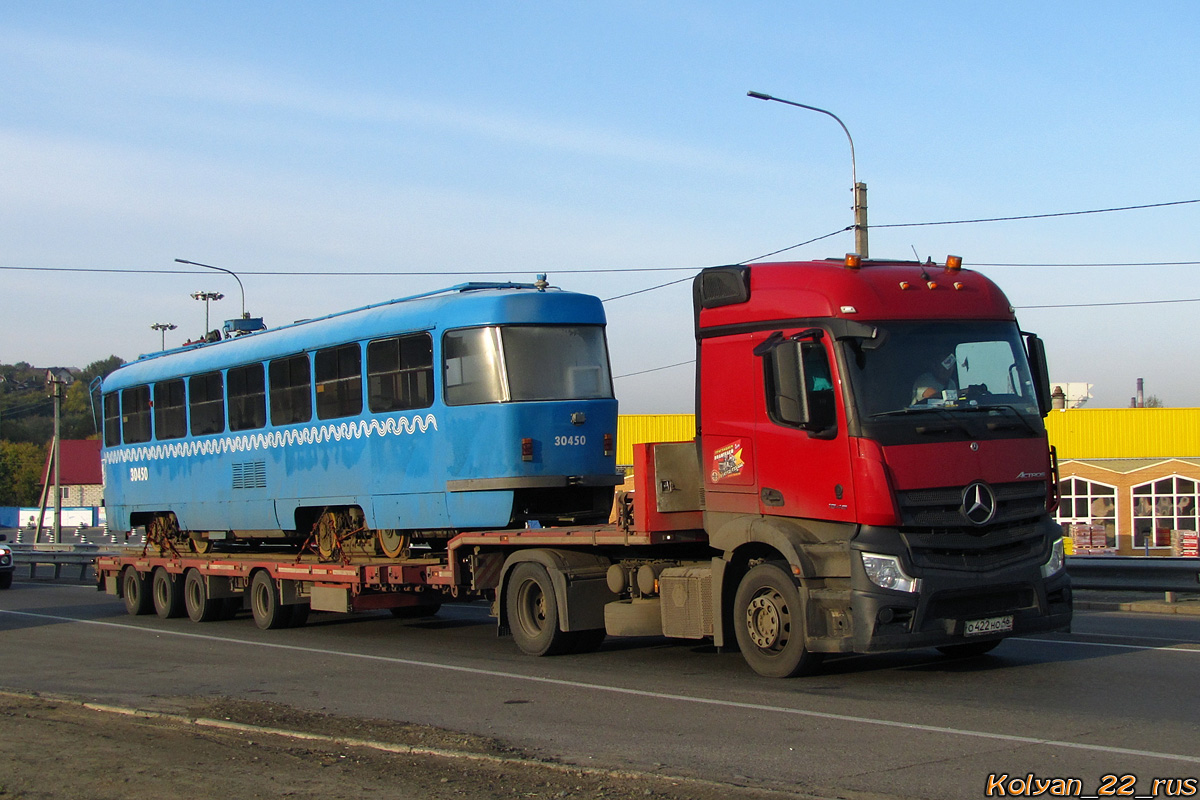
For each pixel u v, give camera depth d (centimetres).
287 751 809
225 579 1944
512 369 1420
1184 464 4266
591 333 1494
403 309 1550
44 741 863
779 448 1070
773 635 1070
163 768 767
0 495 10256
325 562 1697
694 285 1174
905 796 662
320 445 1702
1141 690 981
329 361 1686
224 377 1956
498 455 1403
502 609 1362
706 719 902
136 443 2253
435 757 779
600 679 1124
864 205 2372
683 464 1184
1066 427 4556
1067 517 4331
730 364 1125
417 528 1519
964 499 1016
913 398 1026
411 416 1517
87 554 3328
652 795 671
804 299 1059
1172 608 1702
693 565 1201
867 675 1093
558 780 712
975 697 963
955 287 1093
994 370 1079
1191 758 736
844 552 1018
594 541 1238
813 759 759
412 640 1557
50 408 13738
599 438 1462
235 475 1920
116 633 1756
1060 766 724
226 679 1212
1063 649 1240
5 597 2619
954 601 1016
